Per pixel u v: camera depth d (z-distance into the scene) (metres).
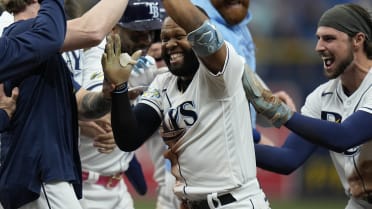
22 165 15.39
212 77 15.64
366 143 18.05
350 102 18.31
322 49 18.11
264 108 16.50
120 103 16.11
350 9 18.09
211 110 16.00
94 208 20.75
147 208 38.84
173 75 16.77
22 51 14.75
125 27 20.28
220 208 16.09
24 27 15.15
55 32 14.99
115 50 15.88
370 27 18.12
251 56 22.84
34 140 15.41
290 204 41.62
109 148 19.31
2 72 14.77
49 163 15.37
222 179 16.02
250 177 16.14
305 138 16.84
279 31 46.53
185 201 16.64
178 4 15.25
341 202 42.28
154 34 21.14
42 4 15.33
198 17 15.30
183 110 16.17
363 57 18.16
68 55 18.91
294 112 16.83
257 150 18.44
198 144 16.12
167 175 22.84
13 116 15.51
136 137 16.47
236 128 16.03
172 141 16.42
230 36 21.78
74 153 16.02
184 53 16.14
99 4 16.02
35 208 15.59
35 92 15.50
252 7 46.91
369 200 18.53
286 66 45.56
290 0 46.97
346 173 18.72
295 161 18.58
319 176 42.69
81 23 15.65
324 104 18.88
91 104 16.66
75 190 16.05
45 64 15.58
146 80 19.39
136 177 23.69
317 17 46.62
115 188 21.19
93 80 19.00
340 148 17.02
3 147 15.84
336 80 18.83
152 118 16.73
